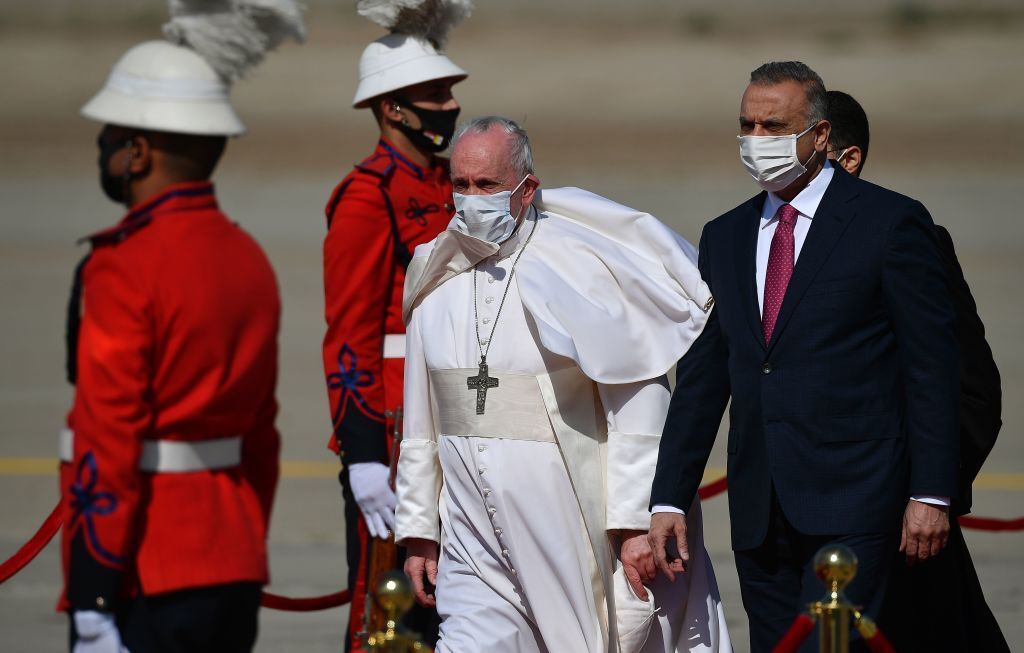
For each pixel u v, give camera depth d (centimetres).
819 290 1694
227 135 1459
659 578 1798
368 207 1961
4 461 3916
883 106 14188
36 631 2562
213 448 1459
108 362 1388
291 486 3659
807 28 19525
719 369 1786
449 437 1816
